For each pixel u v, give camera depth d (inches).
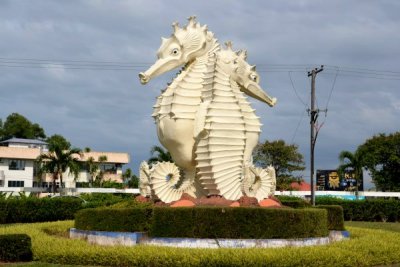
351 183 1760.6
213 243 425.4
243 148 525.3
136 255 386.6
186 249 393.1
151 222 455.8
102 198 1296.8
